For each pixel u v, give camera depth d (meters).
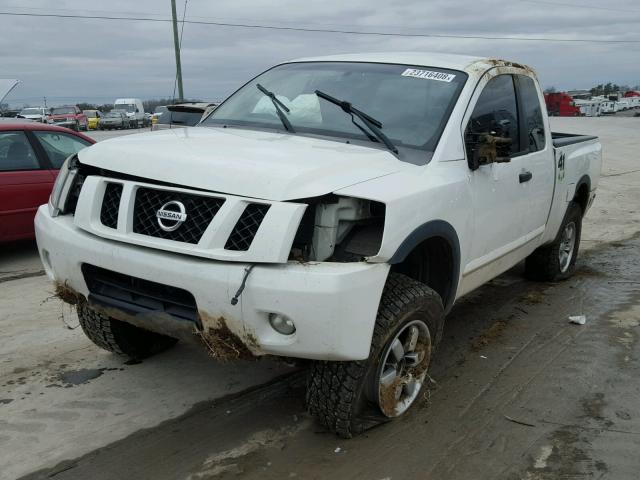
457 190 3.50
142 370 4.10
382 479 2.99
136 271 2.96
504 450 3.25
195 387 3.88
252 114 4.29
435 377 4.10
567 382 4.05
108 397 3.74
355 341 2.81
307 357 2.82
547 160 4.98
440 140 3.63
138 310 3.11
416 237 3.06
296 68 4.66
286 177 2.81
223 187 2.86
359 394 3.10
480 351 4.55
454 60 4.34
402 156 3.52
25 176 6.81
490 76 4.27
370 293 2.82
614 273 6.71
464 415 3.59
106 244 3.08
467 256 3.77
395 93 4.02
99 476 2.98
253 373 4.09
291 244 2.71
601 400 3.82
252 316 2.74
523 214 4.58
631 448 3.29
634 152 22.44
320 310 2.68
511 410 3.67
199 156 3.10
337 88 4.19
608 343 4.72
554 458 3.19
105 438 3.30
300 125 3.98
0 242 6.70
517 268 6.81
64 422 3.45
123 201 3.05
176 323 3.00
